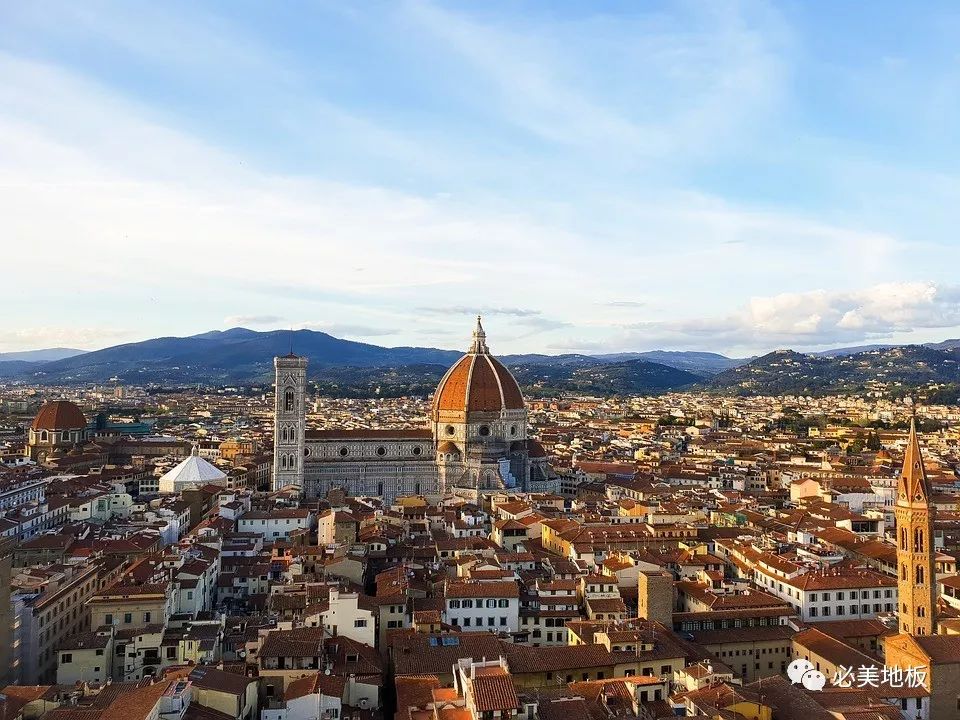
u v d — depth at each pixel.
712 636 166.38
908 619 160.12
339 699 122.25
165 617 157.50
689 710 115.31
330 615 153.75
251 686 123.81
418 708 119.75
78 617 174.12
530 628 172.25
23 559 197.62
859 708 117.50
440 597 176.00
